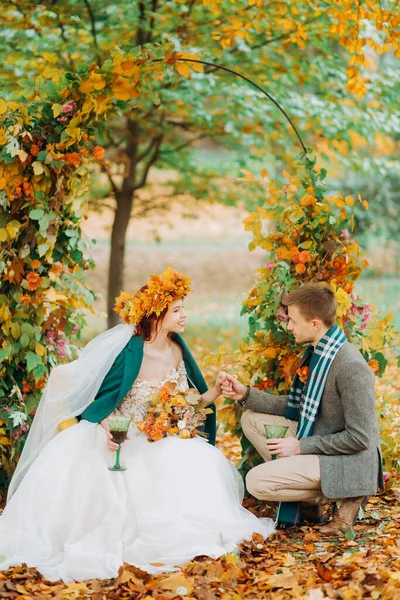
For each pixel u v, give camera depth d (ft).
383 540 11.97
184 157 35.73
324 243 14.98
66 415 13.12
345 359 12.57
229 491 12.84
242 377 15.42
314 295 12.82
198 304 49.85
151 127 31.32
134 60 14.62
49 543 11.73
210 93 26.81
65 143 14.73
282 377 14.99
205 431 14.29
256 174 44.32
